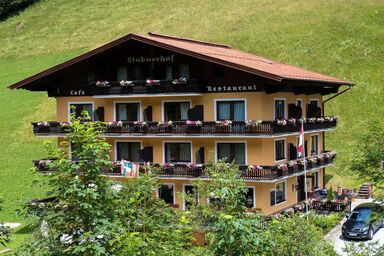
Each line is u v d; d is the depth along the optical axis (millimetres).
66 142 13891
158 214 15594
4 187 49438
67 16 97438
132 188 15414
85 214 13234
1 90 72500
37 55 82438
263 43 66938
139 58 38062
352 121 53562
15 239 33531
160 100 37500
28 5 107438
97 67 39750
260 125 33281
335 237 32406
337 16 70000
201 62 35938
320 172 43250
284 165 34438
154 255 14133
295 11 75562
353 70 59750
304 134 39719
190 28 78875
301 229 15789
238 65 33281
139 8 94312
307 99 41875
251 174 33469
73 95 40812
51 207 13625
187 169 35094
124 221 14430
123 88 37375
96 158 13430
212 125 34531
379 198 19359
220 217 13828
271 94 35406
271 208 34938
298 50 63875
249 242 13844
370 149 20562
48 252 13109
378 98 55625
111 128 37812
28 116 64938
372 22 67875
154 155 37750
